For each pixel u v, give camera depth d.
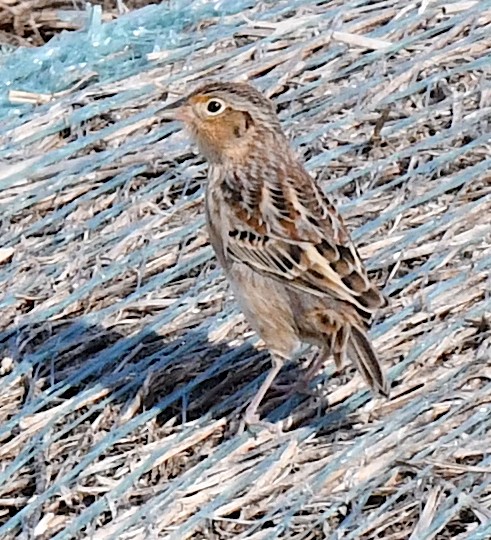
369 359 11.95
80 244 14.17
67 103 15.70
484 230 14.19
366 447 12.04
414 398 12.62
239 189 12.59
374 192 14.66
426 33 16.53
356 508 11.59
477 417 12.24
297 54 16.28
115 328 13.44
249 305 12.51
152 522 11.59
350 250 12.31
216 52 16.53
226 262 12.66
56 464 12.25
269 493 11.80
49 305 13.59
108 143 15.25
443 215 14.36
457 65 16.11
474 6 16.83
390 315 13.44
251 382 13.00
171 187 14.79
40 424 12.53
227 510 11.66
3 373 13.19
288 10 17.12
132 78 16.17
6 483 12.16
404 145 15.21
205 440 12.48
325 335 12.20
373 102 15.62
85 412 12.69
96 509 11.66
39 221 14.47
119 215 14.49
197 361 13.07
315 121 15.44
